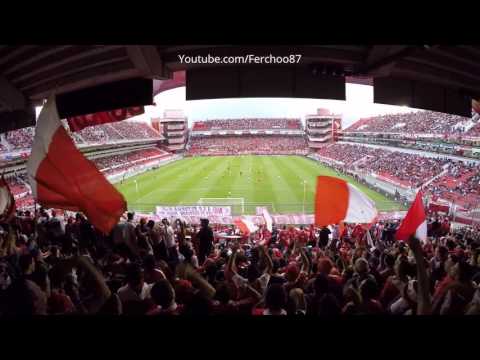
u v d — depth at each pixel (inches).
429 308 100.2
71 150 134.6
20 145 1644.9
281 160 3038.9
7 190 271.9
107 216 139.9
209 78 282.8
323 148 3708.2
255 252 249.9
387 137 2652.6
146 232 306.0
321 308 104.3
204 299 110.3
